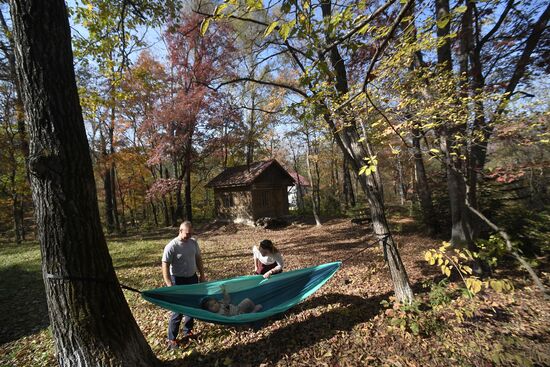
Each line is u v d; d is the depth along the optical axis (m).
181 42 15.23
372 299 4.90
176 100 15.73
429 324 3.77
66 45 2.67
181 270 4.06
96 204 2.87
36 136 2.54
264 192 19.38
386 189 31.53
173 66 17.08
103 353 2.74
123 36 5.66
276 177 20.42
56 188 2.57
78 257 2.65
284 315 4.59
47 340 4.48
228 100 15.75
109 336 2.78
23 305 6.09
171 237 15.77
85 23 5.69
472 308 3.81
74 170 2.65
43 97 2.52
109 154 18.09
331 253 9.09
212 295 4.45
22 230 19.00
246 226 18.09
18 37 2.48
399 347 3.51
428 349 3.43
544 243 5.64
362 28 1.81
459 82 4.80
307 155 15.82
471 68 5.61
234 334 4.15
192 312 3.58
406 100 3.70
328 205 22.77
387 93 4.15
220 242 13.20
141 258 10.23
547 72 5.31
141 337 3.12
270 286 4.90
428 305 4.34
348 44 2.21
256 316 3.82
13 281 7.96
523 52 5.39
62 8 2.66
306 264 8.07
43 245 2.64
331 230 13.63
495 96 3.64
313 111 2.87
